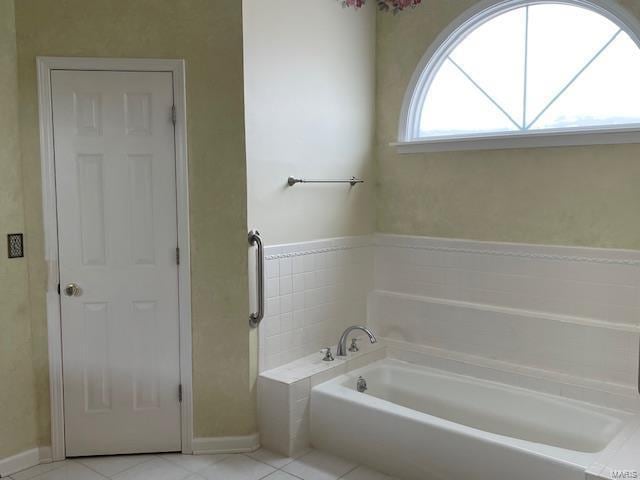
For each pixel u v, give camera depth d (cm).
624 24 291
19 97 288
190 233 303
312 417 319
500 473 253
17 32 285
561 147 310
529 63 326
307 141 340
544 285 320
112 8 290
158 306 306
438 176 358
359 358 354
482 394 326
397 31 371
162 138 298
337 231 365
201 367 310
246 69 302
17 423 295
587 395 301
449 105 359
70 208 296
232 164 303
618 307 297
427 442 276
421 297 369
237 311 309
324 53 347
